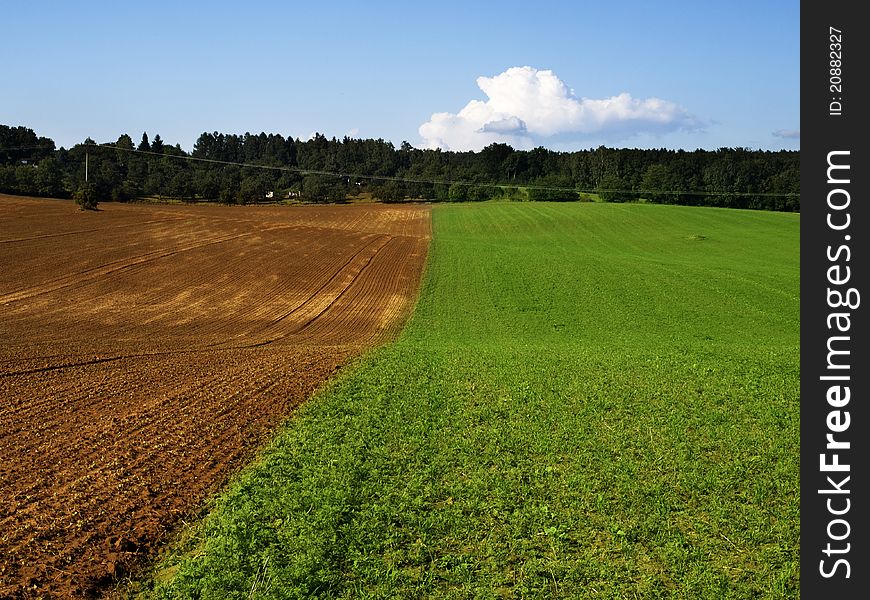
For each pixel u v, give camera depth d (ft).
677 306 159.22
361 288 175.22
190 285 168.55
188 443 52.11
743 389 67.10
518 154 549.54
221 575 33.24
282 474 46.21
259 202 447.83
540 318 145.79
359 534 37.58
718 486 43.57
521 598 32.24
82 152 572.51
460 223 331.98
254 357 89.56
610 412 60.34
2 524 37.65
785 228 318.24
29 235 214.48
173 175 515.09
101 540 36.58
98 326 125.18
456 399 65.21
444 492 43.47
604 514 40.06
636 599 31.94
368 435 53.98
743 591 32.30
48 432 53.93
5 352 89.35
